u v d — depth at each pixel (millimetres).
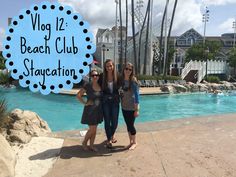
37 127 4973
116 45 27953
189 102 16469
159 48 29047
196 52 41531
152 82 22297
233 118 6305
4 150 3480
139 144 4406
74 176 3316
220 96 19406
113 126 4184
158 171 3455
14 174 3338
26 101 15250
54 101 15266
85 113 4035
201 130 5238
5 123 4594
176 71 30547
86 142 4133
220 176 3342
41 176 3330
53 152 4051
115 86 4109
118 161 3746
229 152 4102
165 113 13258
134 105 4137
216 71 32812
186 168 3545
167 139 4668
